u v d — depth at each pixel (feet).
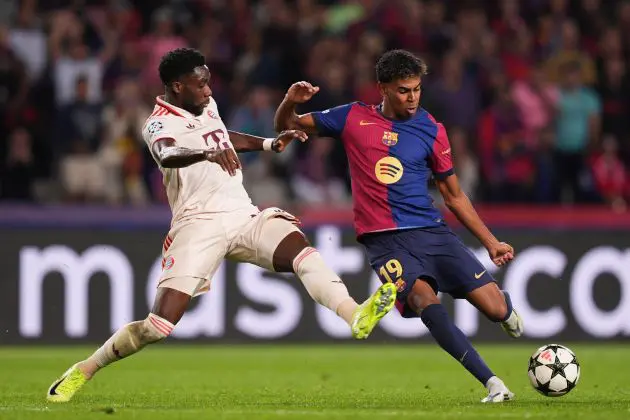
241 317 160.25
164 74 79.61
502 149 180.86
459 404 82.23
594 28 203.21
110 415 72.64
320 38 189.47
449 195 85.76
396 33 193.98
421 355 149.38
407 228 84.02
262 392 98.53
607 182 183.52
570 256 164.66
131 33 193.77
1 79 179.22
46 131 179.11
